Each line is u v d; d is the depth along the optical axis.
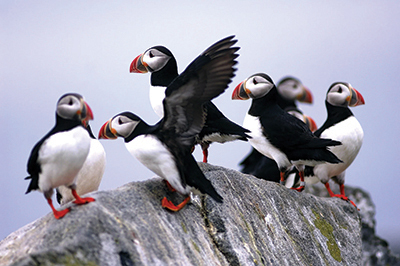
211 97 8.58
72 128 7.94
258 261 9.88
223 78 8.55
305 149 13.23
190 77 8.34
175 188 8.83
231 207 10.39
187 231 9.05
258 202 11.34
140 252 7.62
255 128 13.65
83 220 7.48
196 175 8.88
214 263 9.03
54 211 7.88
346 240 13.27
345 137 14.34
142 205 8.59
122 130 8.92
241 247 9.77
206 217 9.91
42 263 6.42
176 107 8.59
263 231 10.74
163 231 8.42
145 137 8.70
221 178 10.91
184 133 8.84
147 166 8.98
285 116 13.61
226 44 8.67
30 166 7.96
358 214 14.61
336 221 13.55
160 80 12.48
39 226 8.11
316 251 11.87
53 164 7.80
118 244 7.45
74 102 7.97
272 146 13.53
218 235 9.69
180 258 8.20
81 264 6.79
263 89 13.61
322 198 14.38
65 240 7.21
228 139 12.04
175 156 8.70
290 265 10.75
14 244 7.99
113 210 8.02
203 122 8.93
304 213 12.58
